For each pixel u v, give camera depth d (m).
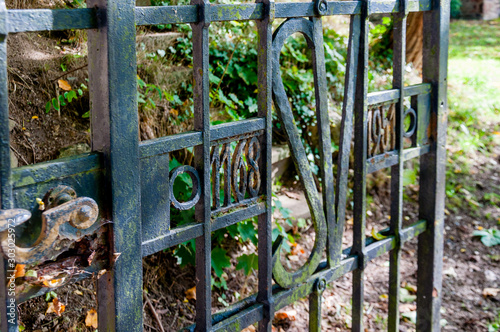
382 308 3.09
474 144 4.76
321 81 1.93
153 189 1.44
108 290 1.38
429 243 2.59
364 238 2.19
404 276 3.51
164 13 1.37
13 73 2.40
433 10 2.39
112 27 1.25
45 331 2.10
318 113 1.95
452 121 4.98
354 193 2.16
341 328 2.87
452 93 5.42
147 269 2.61
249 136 1.68
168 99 2.70
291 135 1.82
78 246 1.31
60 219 1.18
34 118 2.40
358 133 2.10
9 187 1.13
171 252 2.76
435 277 2.63
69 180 1.26
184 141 1.47
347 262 2.13
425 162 2.54
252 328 2.70
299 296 1.94
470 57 7.10
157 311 2.52
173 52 3.20
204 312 1.61
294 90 3.90
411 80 4.99
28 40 2.61
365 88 2.05
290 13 1.74
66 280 1.28
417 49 5.27
